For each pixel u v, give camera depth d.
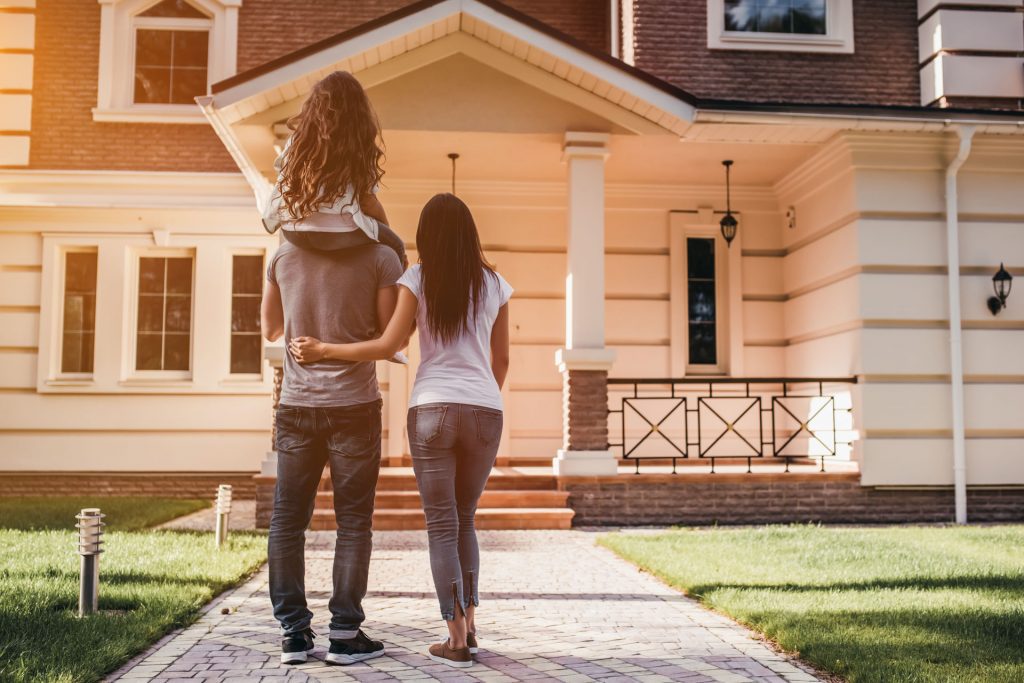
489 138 9.06
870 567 5.79
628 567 6.18
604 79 8.51
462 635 3.53
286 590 3.51
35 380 11.41
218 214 11.59
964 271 9.20
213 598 4.85
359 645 3.54
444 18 8.29
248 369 11.60
